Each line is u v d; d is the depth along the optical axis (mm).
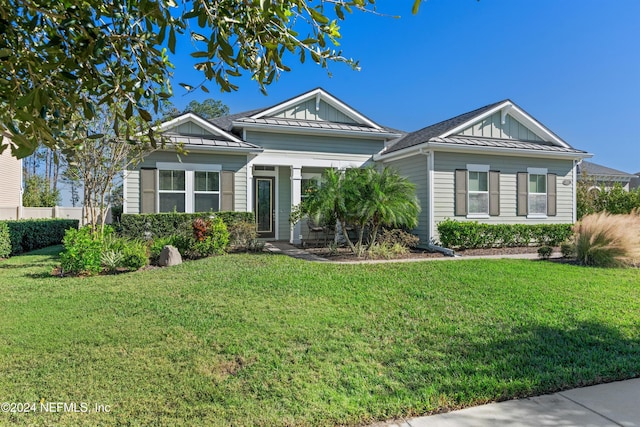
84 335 4410
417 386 3291
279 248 12586
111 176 9812
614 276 7898
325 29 2428
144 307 5512
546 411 2926
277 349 4043
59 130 2309
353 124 14734
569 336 4473
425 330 4641
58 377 3430
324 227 13141
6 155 18578
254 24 2121
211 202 12414
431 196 12578
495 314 5262
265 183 14789
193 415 2838
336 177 10633
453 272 8062
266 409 2922
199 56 2033
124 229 10953
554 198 14469
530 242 13516
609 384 3391
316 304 5641
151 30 2115
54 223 15352
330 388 3254
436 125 16422
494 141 13703
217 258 9695
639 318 5141
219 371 3566
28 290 6562
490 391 3199
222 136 12898
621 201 16438
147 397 3094
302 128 13375
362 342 4250
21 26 2105
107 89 2240
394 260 10117
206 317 5047
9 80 2102
